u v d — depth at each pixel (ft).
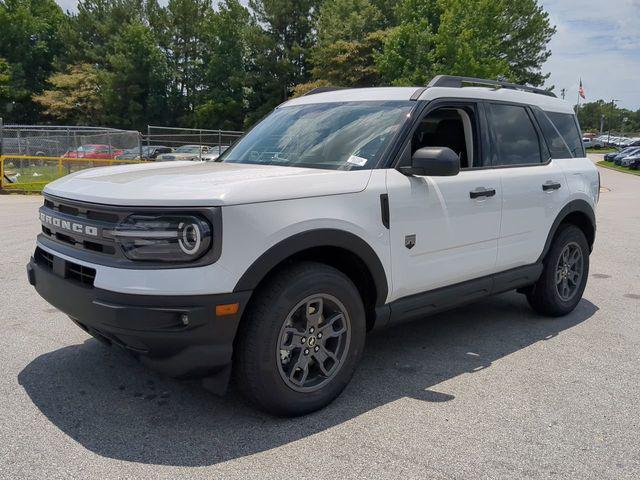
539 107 17.08
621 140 274.77
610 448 10.16
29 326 15.88
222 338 9.77
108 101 189.78
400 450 9.94
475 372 13.50
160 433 10.34
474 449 10.03
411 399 11.98
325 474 9.16
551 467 9.52
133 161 73.00
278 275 10.53
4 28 202.69
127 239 9.53
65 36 206.18
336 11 173.68
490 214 14.30
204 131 87.61
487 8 129.59
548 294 17.12
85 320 10.15
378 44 159.43
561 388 12.66
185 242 9.45
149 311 9.34
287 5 187.52
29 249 26.32
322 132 13.64
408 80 116.98
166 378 12.66
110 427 10.53
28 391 11.92
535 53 185.37
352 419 11.05
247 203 9.83
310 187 10.78
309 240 10.49
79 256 10.28
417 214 12.46
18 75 201.26
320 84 162.40
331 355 11.37
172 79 202.39
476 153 14.61
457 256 13.67
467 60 114.73
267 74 193.36
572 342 15.71
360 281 12.22
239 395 11.95
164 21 206.39
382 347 15.15
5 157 58.44
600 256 28.55
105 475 8.99
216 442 10.07
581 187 17.60
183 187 9.98
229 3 188.96
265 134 14.96
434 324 17.19
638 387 12.77
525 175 15.43
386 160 12.28
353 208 11.25
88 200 10.19
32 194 55.62
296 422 10.87
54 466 9.21
